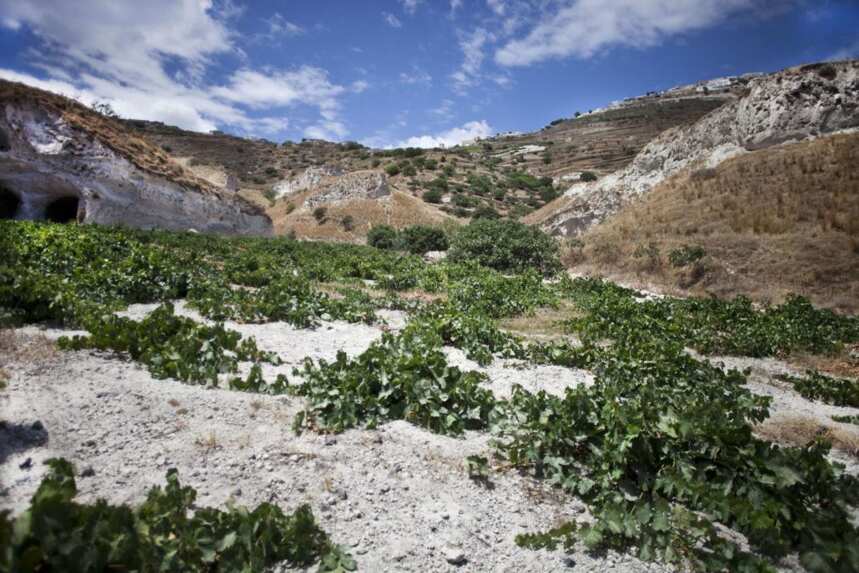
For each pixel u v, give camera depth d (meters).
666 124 117.38
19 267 9.41
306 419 5.66
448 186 78.56
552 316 14.64
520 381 8.44
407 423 6.09
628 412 5.46
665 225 27.61
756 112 32.94
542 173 96.81
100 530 3.08
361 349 9.39
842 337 14.10
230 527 3.63
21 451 4.21
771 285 20.67
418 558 3.93
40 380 5.45
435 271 20.34
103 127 31.72
